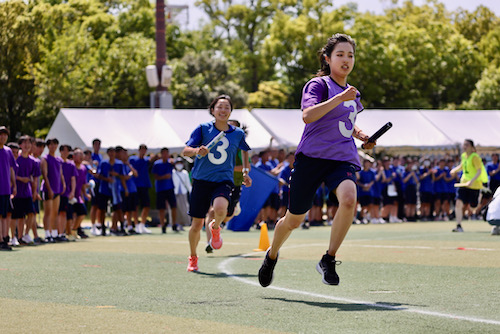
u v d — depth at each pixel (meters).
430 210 22.80
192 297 5.70
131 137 21.73
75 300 5.52
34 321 4.52
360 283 6.59
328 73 5.64
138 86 44.25
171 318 4.64
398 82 51.19
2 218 11.32
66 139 22.06
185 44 58.44
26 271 7.80
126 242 13.19
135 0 54.66
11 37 39.44
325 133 5.39
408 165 22.31
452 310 4.94
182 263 8.86
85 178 14.77
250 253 10.48
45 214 13.35
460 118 25.86
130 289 6.23
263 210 18.78
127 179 16.09
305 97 5.40
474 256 9.19
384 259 9.02
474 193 15.11
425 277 6.98
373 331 4.16
